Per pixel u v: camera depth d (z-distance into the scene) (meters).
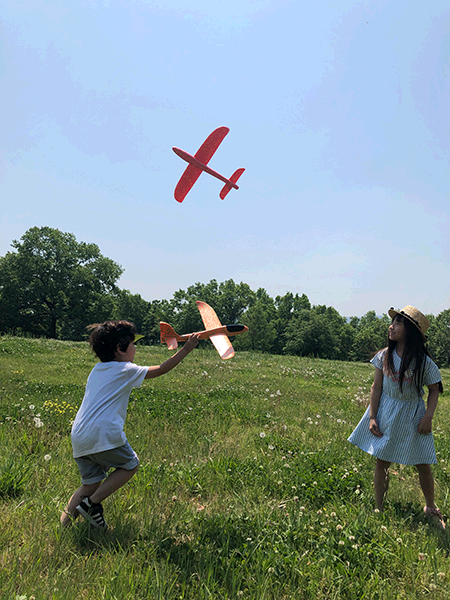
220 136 6.79
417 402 3.60
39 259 54.69
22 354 16.47
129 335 3.20
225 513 3.34
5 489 3.34
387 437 3.56
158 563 2.50
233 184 7.06
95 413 2.89
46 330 59.59
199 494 3.75
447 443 6.02
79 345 21.97
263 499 3.70
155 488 3.68
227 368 16.02
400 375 3.53
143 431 5.64
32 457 4.19
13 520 2.90
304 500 3.69
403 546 2.83
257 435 5.95
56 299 55.38
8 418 5.54
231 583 2.32
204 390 10.16
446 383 16.11
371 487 4.07
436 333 73.25
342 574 2.50
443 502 3.87
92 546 2.69
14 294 52.94
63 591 2.17
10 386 8.79
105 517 3.08
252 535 2.90
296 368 17.97
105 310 57.31
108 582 2.25
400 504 3.71
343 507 3.51
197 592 2.27
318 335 70.31
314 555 2.71
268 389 10.49
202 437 5.57
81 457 2.95
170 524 3.00
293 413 7.94
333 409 8.56
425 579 2.49
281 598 2.29
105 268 59.62
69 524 2.86
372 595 2.31
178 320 73.50
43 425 5.18
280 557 2.62
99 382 3.01
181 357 3.28
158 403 7.65
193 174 6.81
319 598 2.29
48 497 3.33
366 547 2.78
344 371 18.45
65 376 11.76
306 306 86.62
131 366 3.07
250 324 66.56
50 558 2.48
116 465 2.95
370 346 73.06
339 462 4.81
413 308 3.64
